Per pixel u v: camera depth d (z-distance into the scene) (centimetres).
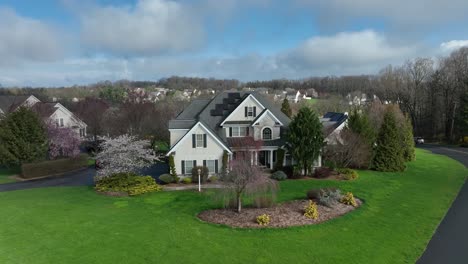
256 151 3469
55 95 13462
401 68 10350
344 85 16538
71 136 4469
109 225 2045
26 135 3803
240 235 1878
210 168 3350
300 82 19712
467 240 1894
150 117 5284
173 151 3281
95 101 7012
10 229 1984
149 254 1647
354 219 2158
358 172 3759
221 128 3681
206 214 2227
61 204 2523
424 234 1977
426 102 8269
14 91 13038
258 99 3812
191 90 16750
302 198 2598
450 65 7781
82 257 1616
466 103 6812
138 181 2991
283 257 1628
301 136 3372
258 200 2333
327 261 1599
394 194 2842
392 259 1650
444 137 7719
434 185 3225
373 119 5338
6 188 3209
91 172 4000
